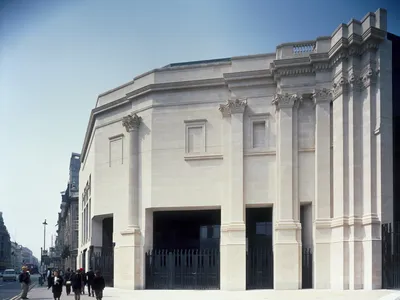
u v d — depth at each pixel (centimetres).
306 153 3478
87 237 5269
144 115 4003
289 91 3516
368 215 3036
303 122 3509
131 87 4266
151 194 3841
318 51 3453
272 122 3619
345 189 3175
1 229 19488
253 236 3775
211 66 3862
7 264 19862
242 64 3756
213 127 3788
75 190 10400
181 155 3828
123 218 4109
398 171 3173
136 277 3775
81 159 6406
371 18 3155
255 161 3600
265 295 2873
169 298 2866
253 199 3559
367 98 3145
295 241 3331
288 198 3412
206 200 3716
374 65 3150
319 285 3234
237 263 3447
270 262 3469
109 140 4406
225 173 3672
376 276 2930
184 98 3881
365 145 3138
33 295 3744
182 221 4072
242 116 3650
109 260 4238
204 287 3600
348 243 3098
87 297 3247
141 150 3991
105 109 4434
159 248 4044
